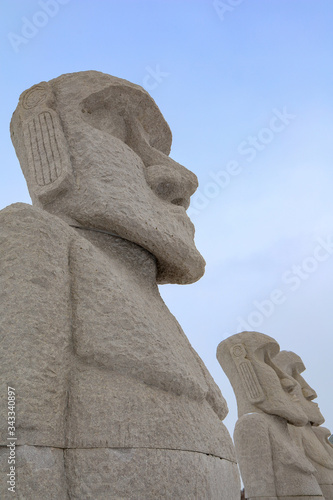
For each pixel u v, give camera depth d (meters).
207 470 2.31
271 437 5.86
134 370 2.26
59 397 2.05
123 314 2.35
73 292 2.35
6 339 2.03
